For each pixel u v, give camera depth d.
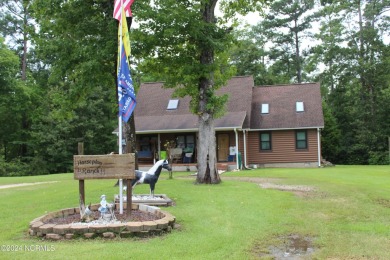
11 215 9.16
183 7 13.98
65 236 6.71
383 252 6.17
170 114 28.44
